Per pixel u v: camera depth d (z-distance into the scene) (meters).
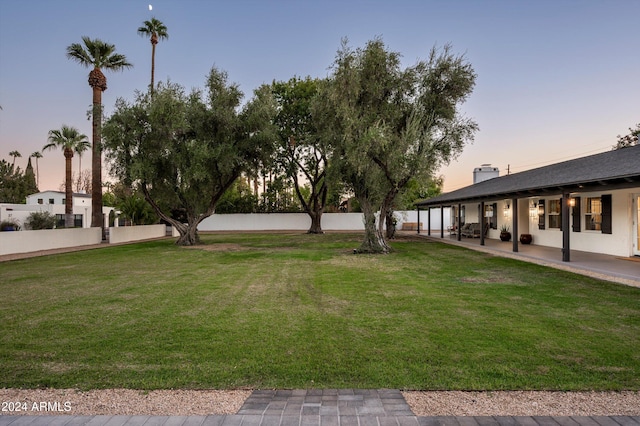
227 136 16.52
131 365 3.43
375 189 13.62
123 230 20.55
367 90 12.34
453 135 13.15
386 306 5.64
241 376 3.16
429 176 12.69
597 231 11.80
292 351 3.76
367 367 3.33
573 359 3.47
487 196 13.50
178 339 4.17
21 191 45.09
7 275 9.05
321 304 5.83
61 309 5.61
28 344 4.02
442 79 12.73
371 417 2.43
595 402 2.64
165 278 8.45
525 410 2.52
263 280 8.09
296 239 21.38
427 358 3.53
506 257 11.51
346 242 18.98
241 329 4.54
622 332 4.27
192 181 16.70
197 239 18.50
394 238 20.88
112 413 2.52
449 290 6.75
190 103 16.27
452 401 2.67
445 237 20.89
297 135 24.19
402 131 12.45
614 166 9.04
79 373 3.24
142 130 15.29
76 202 38.19
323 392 2.84
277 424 2.35
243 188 34.91
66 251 15.23
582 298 5.99
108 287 7.39
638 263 9.43
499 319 4.84
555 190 10.05
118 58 20.70
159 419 2.42
